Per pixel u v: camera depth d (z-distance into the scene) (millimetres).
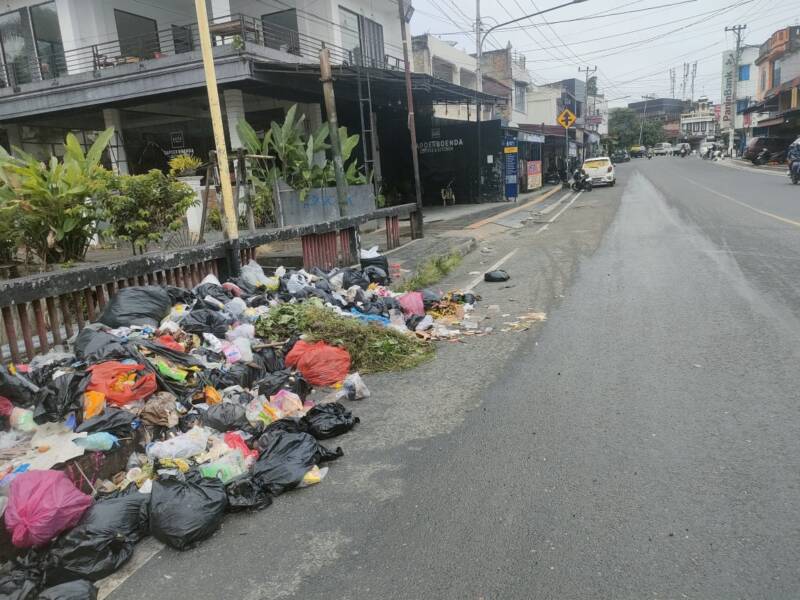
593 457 3752
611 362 5445
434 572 2807
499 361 5727
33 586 2756
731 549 2814
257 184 12641
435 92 18328
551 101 45531
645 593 2576
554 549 2900
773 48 48438
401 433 4332
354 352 5895
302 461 3727
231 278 7602
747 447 3746
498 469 3693
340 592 2727
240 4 19188
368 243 13594
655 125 105312
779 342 5652
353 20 20031
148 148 17578
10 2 17547
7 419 3988
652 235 13125
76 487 3471
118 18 17344
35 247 7629
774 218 14078
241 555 3053
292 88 14555
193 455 3896
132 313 5555
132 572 2973
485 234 15586
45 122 18078
